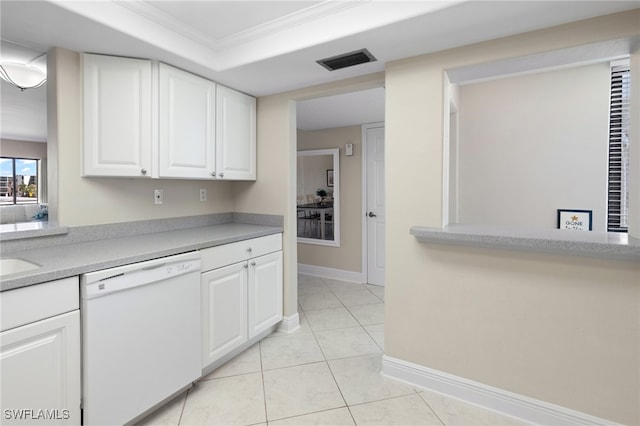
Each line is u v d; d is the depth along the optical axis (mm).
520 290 1704
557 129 2701
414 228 1899
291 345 2561
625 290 1482
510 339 1739
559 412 1628
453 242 1818
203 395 1919
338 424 1688
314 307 3424
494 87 2924
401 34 1697
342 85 2412
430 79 1919
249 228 2643
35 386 1289
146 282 1642
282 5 1729
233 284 2260
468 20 1554
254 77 2348
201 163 2352
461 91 3045
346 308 3393
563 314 1610
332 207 4570
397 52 1915
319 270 4676
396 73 2018
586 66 2592
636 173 1534
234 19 1862
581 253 1524
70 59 1871
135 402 1607
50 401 1334
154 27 1811
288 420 1716
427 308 1969
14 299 1218
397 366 2074
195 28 1963
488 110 2951
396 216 2043
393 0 1587
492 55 1753
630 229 1586
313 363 2291
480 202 3006
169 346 1768
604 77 2543
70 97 1876
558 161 2705
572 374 1603
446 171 1961
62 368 1367
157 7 1735
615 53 1653
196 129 2305
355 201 4359
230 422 1696
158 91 2062
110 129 1946
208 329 2068
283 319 2799
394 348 2088
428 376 1970
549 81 2721
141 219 2301
